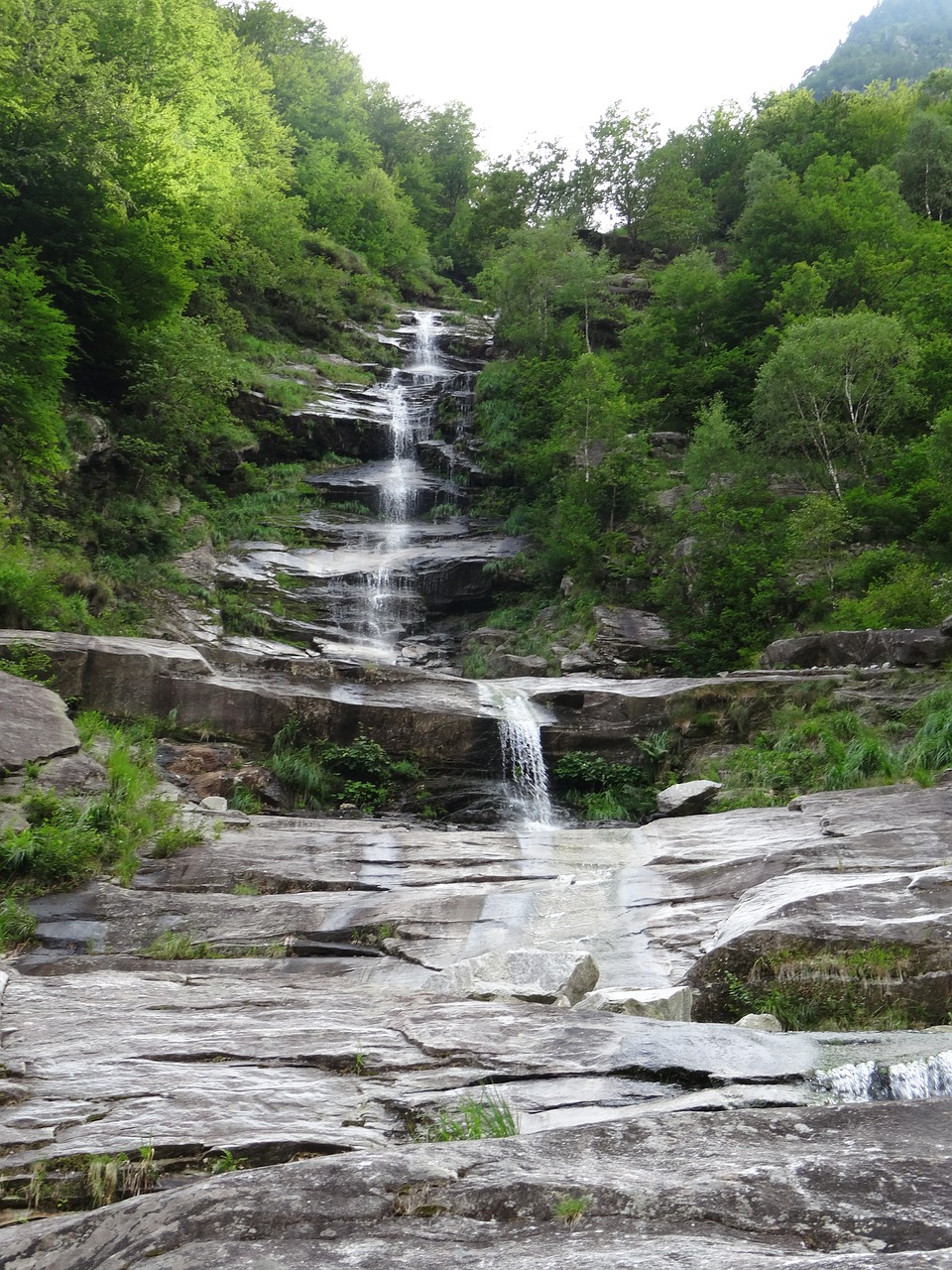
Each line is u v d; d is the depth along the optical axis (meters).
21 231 28.30
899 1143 3.76
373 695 18.11
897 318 33.72
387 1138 4.47
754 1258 2.63
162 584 25.58
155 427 30.23
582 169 66.81
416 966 8.99
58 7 33.25
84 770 13.26
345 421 38.03
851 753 15.16
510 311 47.62
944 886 8.62
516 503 34.56
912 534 25.84
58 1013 6.62
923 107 69.56
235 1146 4.32
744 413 37.50
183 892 11.09
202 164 40.56
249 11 74.25
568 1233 3.04
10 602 18.55
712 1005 7.98
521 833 13.80
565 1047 5.66
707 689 18.53
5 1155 4.33
